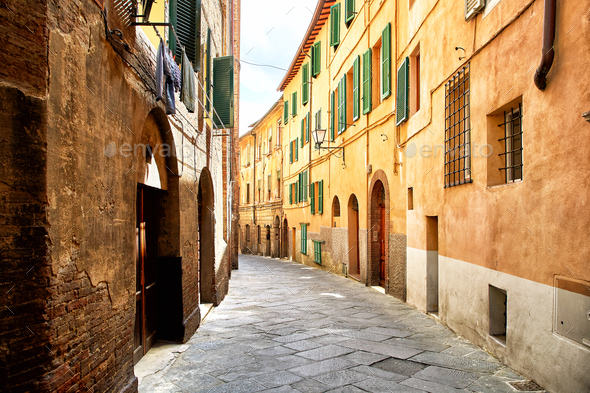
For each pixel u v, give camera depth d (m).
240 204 38.19
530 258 4.38
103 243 3.28
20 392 2.38
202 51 7.80
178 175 5.72
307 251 20.52
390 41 10.41
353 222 14.27
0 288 2.33
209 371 4.65
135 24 3.82
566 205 3.81
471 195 5.85
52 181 2.55
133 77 4.04
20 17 2.42
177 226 5.76
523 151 4.57
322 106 17.97
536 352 4.23
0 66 2.36
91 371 3.04
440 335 6.23
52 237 2.54
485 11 5.47
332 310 8.27
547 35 4.00
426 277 7.81
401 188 9.47
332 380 4.36
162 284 5.80
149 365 4.82
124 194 3.76
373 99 11.91
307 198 20.52
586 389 3.48
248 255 32.41
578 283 3.64
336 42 15.55
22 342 2.40
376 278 11.82
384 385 4.21
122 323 3.67
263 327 6.83
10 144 2.39
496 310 5.30
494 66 5.23
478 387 4.14
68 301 2.73
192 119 6.84
